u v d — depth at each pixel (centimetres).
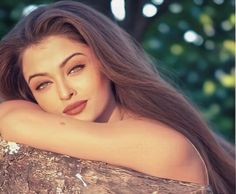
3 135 146
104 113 154
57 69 147
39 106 152
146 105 155
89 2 286
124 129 143
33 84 151
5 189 140
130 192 138
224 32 497
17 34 154
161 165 140
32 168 140
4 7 416
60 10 151
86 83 149
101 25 156
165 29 486
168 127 147
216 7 463
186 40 495
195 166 144
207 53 526
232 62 554
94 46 150
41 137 142
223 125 551
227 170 172
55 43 148
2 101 166
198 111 175
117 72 153
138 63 158
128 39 166
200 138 165
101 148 140
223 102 560
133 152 140
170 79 193
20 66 156
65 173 139
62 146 141
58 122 144
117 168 140
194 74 543
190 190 138
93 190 138
